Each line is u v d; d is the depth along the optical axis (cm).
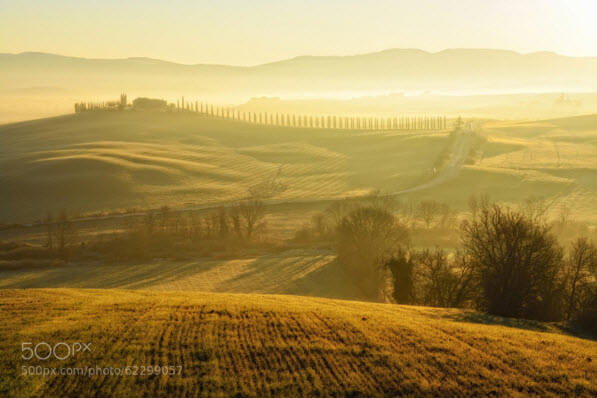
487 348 3209
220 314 3759
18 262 9194
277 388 2625
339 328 3509
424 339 3328
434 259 6612
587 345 3438
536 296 5278
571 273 5966
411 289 6159
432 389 2661
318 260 9256
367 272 8219
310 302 4672
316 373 2795
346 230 8769
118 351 2964
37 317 3534
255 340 3212
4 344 2995
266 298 4838
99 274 8562
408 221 13100
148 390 2567
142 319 3553
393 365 2911
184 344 3108
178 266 8975
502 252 5503
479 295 5566
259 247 10750
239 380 2691
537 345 3319
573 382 2766
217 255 9912
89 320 3488
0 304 3919
